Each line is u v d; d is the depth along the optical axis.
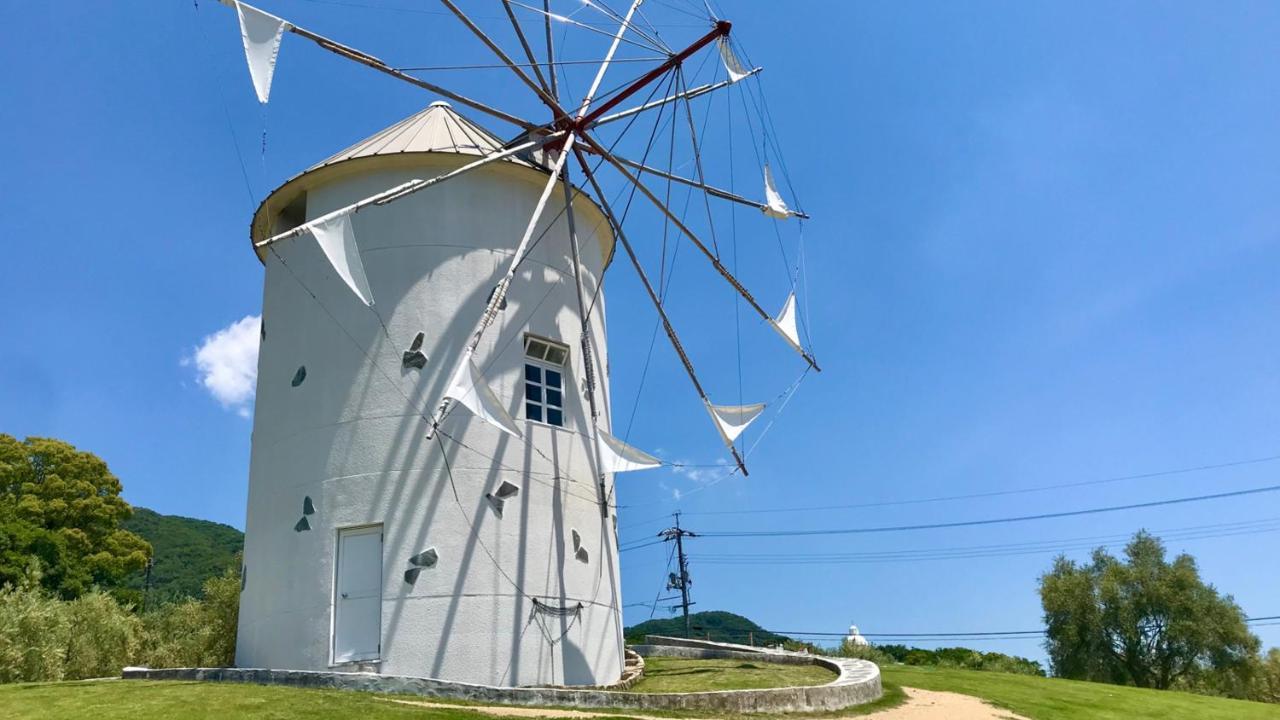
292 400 16.62
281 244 17.98
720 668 18.95
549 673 15.55
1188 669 42.78
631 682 16.42
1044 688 19.34
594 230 19.41
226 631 30.97
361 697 12.14
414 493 15.41
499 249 17.17
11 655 23.27
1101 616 43.69
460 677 14.73
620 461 16.88
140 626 30.56
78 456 42.72
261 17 14.66
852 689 15.09
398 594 14.92
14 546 36.03
